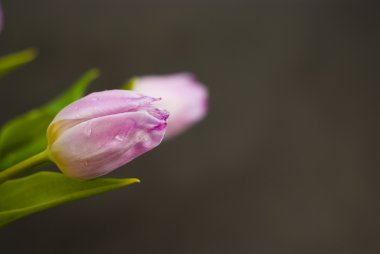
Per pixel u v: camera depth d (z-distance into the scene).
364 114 2.39
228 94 2.30
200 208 2.28
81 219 2.21
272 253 2.34
